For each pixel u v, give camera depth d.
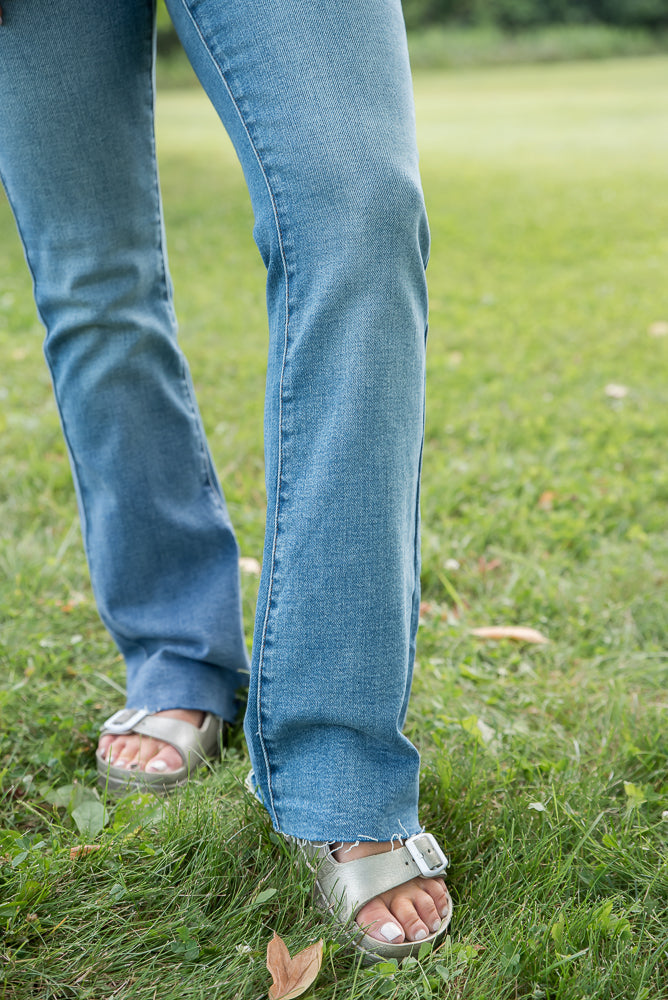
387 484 1.11
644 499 2.71
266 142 1.10
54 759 1.52
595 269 6.36
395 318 1.10
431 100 21.83
